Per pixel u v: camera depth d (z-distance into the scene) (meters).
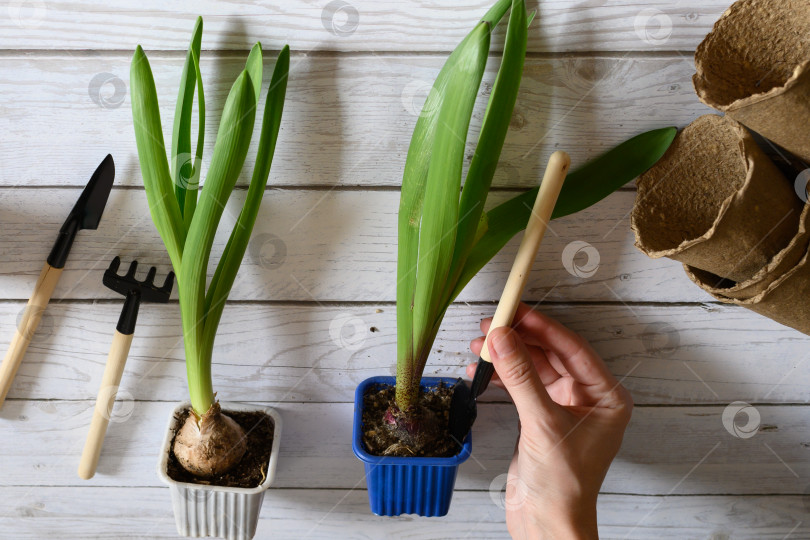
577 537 0.66
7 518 0.80
